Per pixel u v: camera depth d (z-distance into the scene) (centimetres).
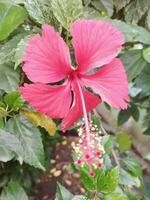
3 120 34
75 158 34
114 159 39
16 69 33
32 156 33
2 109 33
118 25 34
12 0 32
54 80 28
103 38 29
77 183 75
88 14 35
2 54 32
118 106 29
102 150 30
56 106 29
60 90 29
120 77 30
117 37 29
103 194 33
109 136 36
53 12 31
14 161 54
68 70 29
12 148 32
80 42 29
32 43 27
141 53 37
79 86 29
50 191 74
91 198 34
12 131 33
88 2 38
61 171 76
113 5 41
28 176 62
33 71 27
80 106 30
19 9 31
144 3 40
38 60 27
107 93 29
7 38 34
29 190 66
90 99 30
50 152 68
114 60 30
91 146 28
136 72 37
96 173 32
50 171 76
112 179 32
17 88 32
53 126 34
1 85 32
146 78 40
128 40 34
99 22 29
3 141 32
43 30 27
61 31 32
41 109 29
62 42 28
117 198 32
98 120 38
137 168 38
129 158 39
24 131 34
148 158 97
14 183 37
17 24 32
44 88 28
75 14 31
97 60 29
